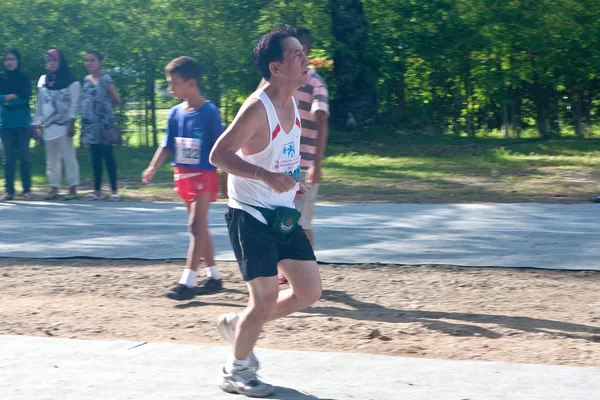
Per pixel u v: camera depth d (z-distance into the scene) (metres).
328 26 36.53
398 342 10.23
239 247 8.03
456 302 12.05
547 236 16.47
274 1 35.25
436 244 15.86
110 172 22.70
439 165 29.09
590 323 10.90
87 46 32.59
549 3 36.03
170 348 9.73
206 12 34.44
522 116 38.72
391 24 37.03
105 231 17.98
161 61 33.22
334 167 28.88
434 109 39.28
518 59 37.03
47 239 17.17
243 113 7.70
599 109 38.66
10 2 32.19
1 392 8.28
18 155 23.34
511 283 12.97
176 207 21.31
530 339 10.27
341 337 10.48
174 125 12.40
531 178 25.64
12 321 11.35
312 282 8.14
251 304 8.05
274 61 7.83
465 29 36.44
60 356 9.45
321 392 8.20
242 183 7.98
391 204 21.17
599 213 19.20
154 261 15.05
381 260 14.60
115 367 9.05
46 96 22.61
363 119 37.84
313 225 18.11
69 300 12.59
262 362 9.14
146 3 33.78
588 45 36.19
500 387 8.24
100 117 22.36
